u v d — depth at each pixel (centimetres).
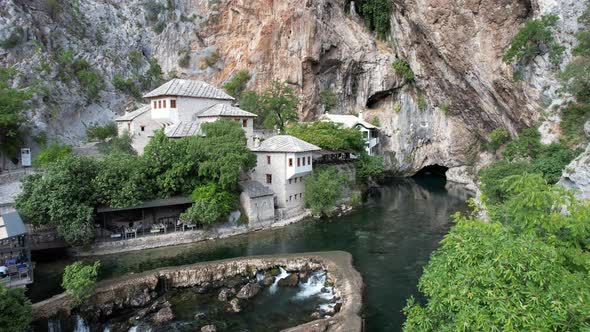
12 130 4550
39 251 2872
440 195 5441
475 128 6131
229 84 6962
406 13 5500
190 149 3497
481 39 4369
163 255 2891
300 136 5178
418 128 6962
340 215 4200
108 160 3234
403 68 6775
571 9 3478
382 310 2034
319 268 2552
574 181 2225
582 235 1141
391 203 4866
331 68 7200
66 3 7094
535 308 845
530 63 3881
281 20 6869
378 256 2850
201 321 1988
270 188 4081
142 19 8331
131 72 7288
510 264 921
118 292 2161
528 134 3856
